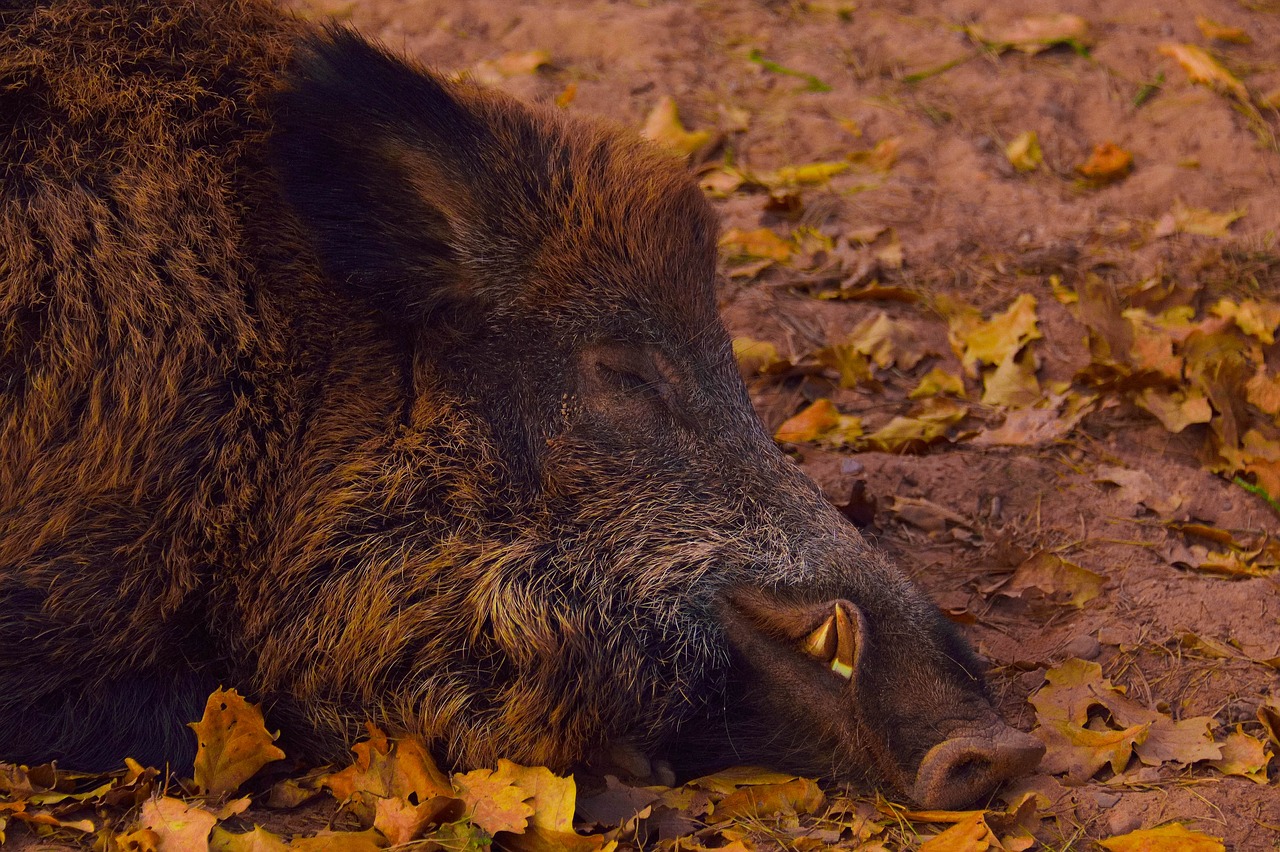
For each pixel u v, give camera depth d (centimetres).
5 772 555
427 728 590
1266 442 873
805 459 855
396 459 597
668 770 609
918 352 977
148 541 577
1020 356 969
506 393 606
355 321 604
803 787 582
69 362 571
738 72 1309
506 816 547
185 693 604
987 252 1077
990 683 662
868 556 599
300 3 1246
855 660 566
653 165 637
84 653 577
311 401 600
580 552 595
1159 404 898
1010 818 564
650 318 609
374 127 576
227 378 587
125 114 597
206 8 638
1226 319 968
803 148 1205
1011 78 1291
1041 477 843
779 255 1059
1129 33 1371
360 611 588
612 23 1346
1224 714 646
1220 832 563
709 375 620
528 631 581
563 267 604
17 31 596
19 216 574
